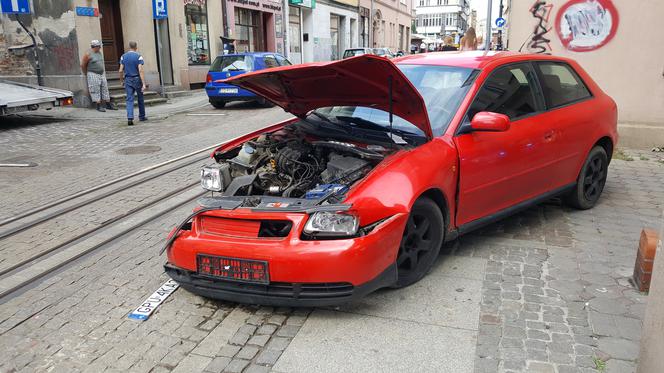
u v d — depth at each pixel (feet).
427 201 13.12
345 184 12.50
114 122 44.75
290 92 15.30
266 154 14.65
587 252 15.70
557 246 16.15
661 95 29.58
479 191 14.64
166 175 25.80
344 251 11.15
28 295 13.94
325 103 15.31
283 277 11.34
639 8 29.07
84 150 32.53
